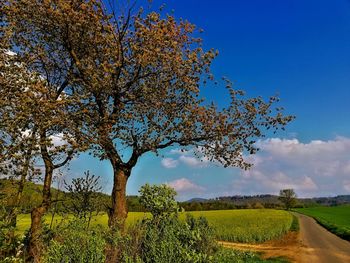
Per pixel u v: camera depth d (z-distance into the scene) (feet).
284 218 237.86
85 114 62.08
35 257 33.58
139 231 34.76
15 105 55.16
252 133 74.08
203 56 67.72
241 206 482.28
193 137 70.03
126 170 66.23
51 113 57.98
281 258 90.53
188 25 67.21
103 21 63.36
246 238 134.51
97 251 30.19
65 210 56.54
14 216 45.96
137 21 62.44
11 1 62.59
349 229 168.35
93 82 61.41
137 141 66.44
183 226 37.24
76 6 62.90
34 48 68.85
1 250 41.78
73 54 65.87
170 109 67.00
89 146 60.44
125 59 63.57
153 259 31.58
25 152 53.93
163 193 42.57
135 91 66.69
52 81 74.08
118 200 64.54
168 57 63.21
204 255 33.30
